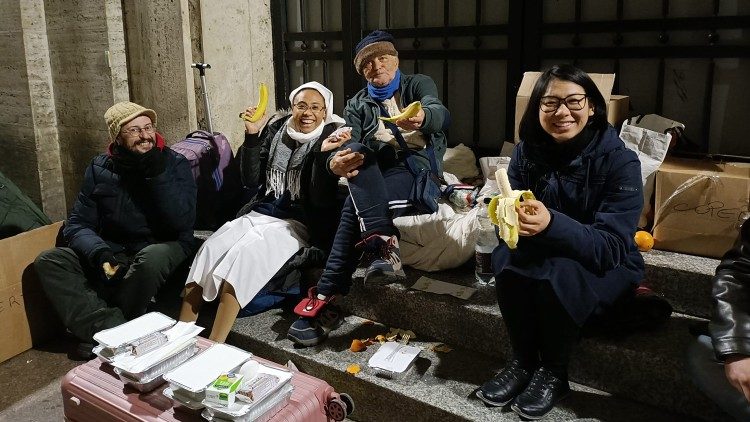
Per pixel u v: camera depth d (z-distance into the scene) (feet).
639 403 7.95
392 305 9.98
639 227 9.63
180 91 14.07
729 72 10.78
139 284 10.57
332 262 9.57
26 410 9.65
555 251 7.45
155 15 13.92
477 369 8.82
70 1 14.62
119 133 10.48
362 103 10.31
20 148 16.08
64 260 10.52
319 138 10.34
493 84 13.04
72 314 10.56
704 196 8.79
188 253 11.24
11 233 11.79
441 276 10.16
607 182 7.52
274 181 10.82
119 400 7.45
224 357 7.42
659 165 9.21
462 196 10.32
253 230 10.34
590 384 8.32
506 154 11.78
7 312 10.89
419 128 9.80
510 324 7.94
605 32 11.62
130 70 14.76
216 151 13.10
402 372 8.62
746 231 6.40
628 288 7.78
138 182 10.93
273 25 15.11
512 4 12.25
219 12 13.93
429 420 8.13
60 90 15.60
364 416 8.91
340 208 10.59
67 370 10.69
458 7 13.03
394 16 13.82
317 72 15.08
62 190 16.43
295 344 9.66
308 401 7.25
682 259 9.00
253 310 10.65
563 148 7.72
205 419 6.89
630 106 11.56
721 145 11.11
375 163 9.35
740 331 5.96
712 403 7.43
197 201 13.06
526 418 7.59
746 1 10.41
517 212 7.00
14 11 14.93
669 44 11.18
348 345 9.60
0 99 16.03
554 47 12.21
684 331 8.26
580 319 7.41
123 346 7.78
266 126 11.57
